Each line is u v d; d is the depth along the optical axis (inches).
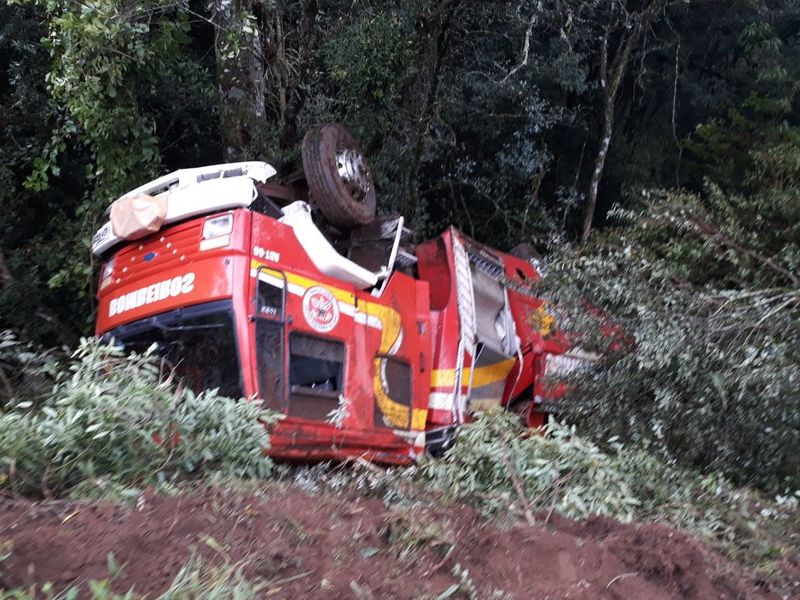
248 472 224.4
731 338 314.5
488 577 181.0
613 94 637.3
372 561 174.2
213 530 167.3
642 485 277.4
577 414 344.2
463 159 657.6
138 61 405.4
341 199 327.3
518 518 224.7
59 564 145.3
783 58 695.7
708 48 751.7
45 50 469.7
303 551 169.2
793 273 380.5
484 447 257.4
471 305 372.2
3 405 242.5
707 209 456.4
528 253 479.2
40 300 433.1
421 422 340.5
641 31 676.1
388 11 500.1
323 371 294.8
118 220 296.4
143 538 157.8
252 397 252.7
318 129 334.0
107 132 406.0
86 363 224.2
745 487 306.7
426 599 163.3
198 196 290.2
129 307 296.5
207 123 526.3
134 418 207.0
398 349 332.5
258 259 279.0
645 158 704.4
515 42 615.8
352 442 301.7
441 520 201.2
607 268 352.5
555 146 723.4
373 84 471.8
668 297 332.2
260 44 462.9
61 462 197.3
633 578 194.5
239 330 270.2
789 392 296.4
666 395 308.2
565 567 191.2
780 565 235.3
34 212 491.2
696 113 744.3
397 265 351.6
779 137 625.9
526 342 399.5
